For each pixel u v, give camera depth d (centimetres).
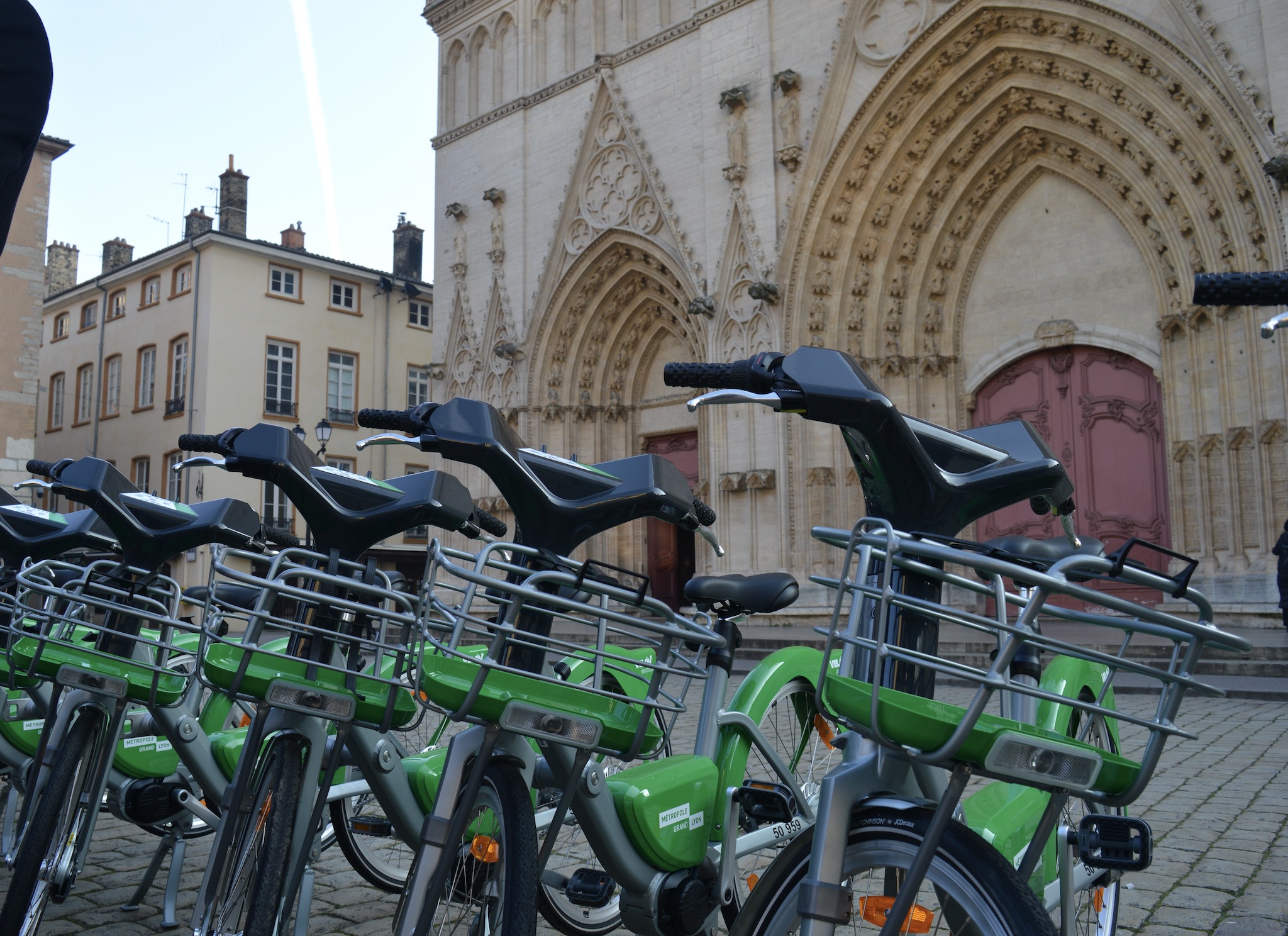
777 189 2128
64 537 455
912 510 218
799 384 209
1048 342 1925
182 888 471
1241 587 1570
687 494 293
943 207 2034
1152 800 630
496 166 2731
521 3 2719
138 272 3666
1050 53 1819
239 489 3306
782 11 2166
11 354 2734
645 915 304
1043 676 317
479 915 269
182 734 386
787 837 350
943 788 238
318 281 3616
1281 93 1528
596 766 293
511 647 277
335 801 420
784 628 1980
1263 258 1568
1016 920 177
